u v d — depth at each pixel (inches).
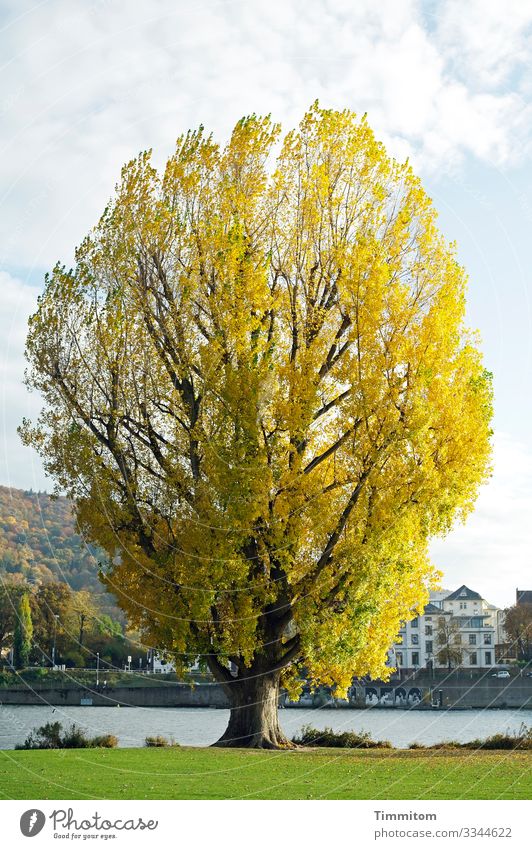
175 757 850.1
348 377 1016.2
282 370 1022.4
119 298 1083.3
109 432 1071.6
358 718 2287.2
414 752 940.6
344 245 1064.2
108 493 1055.6
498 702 3014.3
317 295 1084.5
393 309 1011.9
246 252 1053.8
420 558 1065.5
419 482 987.9
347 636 995.3
